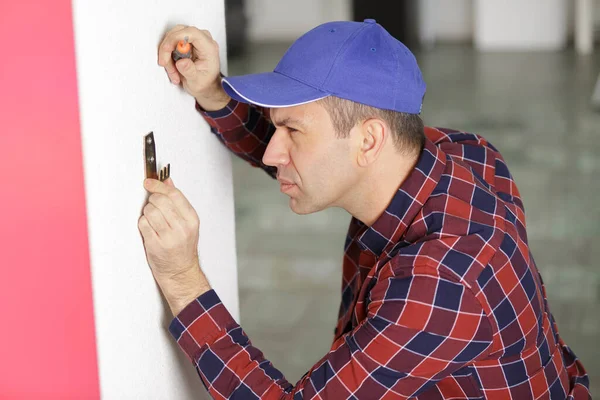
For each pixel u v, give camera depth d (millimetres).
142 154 1141
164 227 1171
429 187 1294
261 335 3514
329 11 11047
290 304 3807
